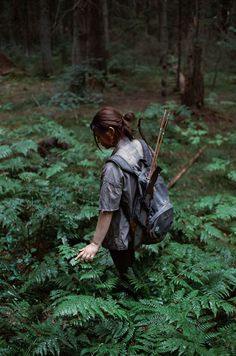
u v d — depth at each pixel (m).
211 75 16.95
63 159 7.02
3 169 6.25
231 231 5.09
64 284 3.48
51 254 4.12
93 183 5.78
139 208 3.13
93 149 7.95
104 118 3.06
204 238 4.40
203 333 2.87
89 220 4.92
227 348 2.86
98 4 13.98
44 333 2.93
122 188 3.02
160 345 2.82
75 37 13.88
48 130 8.11
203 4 10.55
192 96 10.72
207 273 3.64
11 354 2.77
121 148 3.13
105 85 14.62
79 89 12.67
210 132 9.49
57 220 4.34
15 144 6.57
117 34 23.89
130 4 20.08
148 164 3.21
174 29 21.36
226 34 12.16
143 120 9.67
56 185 5.73
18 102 13.05
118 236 3.16
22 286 3.62
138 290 3.59
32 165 6.53
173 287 3.44
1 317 3.23
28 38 24.77
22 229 4.36
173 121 9.70
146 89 15.12
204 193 6.38
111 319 3.08
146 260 3.91
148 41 23.25
